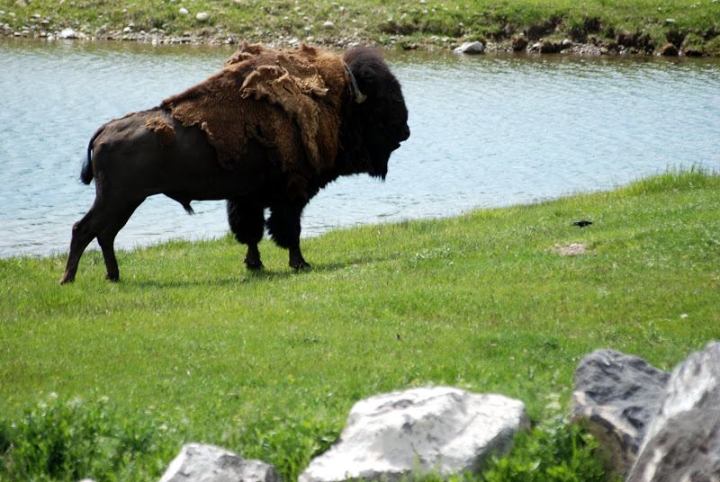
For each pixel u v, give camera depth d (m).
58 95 67.75
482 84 75.75
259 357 20.34
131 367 20.02
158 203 49.62
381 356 20.19
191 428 15.89
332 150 31.05
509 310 23.77
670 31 87.94
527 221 36.78
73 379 19.38
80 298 26.69
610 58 86.06
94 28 92.62
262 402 17.16
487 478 13.53
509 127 63.66
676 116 65.69
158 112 29.09
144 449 15.44
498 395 15.05
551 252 29.56
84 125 60.00
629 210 35.59
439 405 14.34
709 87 74.38
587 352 20.11
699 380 12.91
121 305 25.84
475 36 89.88
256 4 94.56
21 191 48.28
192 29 91.94
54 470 15.23
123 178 28.45
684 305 23.39
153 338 22.00
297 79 30.39
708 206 34.34
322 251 34.50
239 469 13.41
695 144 58.78
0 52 83.44
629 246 29.08
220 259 33.56
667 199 37.72
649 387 14.69
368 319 23.52
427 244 33.50
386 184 52.44
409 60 84.44
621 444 13.93
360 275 28.44
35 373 19.72
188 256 34.41
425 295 24.97
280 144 29.73
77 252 29.11
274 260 33.44
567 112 67.31
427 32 91.12
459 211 46.47
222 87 29.41
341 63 31.44
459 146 59.53
